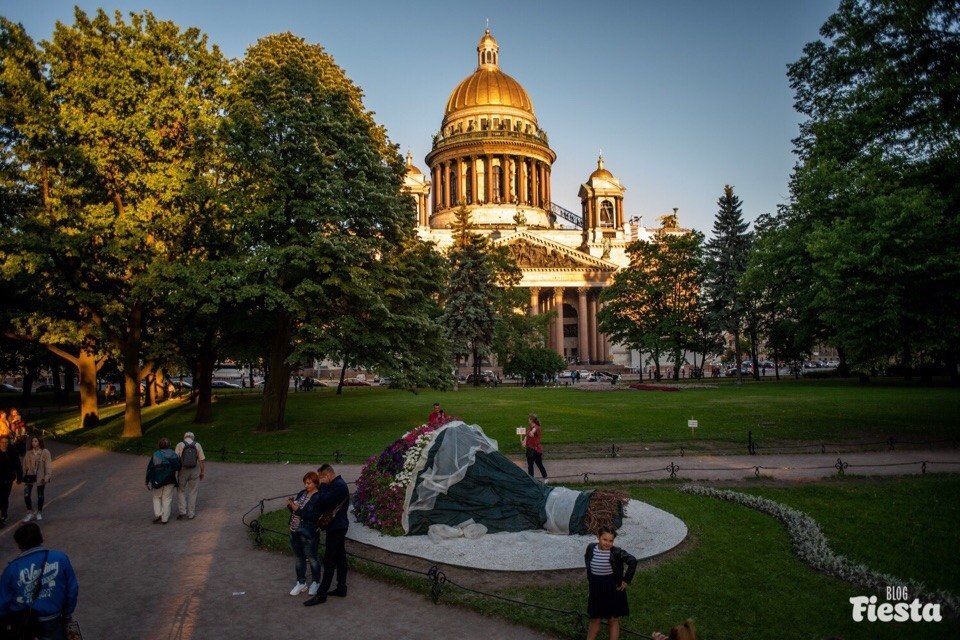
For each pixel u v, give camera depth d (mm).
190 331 35125
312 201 27672
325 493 10891
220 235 29812
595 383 76312
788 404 36812
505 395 51844
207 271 26781
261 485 19797
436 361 33875
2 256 28672
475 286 69875
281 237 28656
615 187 122000
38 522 16078
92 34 29766
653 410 35812
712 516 14969
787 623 9555
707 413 33594
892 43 22984
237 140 28109
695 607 10039
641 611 9898
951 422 28391
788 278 33812
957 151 21719
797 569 11656
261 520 15422
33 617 7207
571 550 12406
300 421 34656
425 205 113562
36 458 16359
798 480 18922
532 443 19172
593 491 14023
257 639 9398
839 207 24609
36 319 32406
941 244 21328
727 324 65312
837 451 23297
